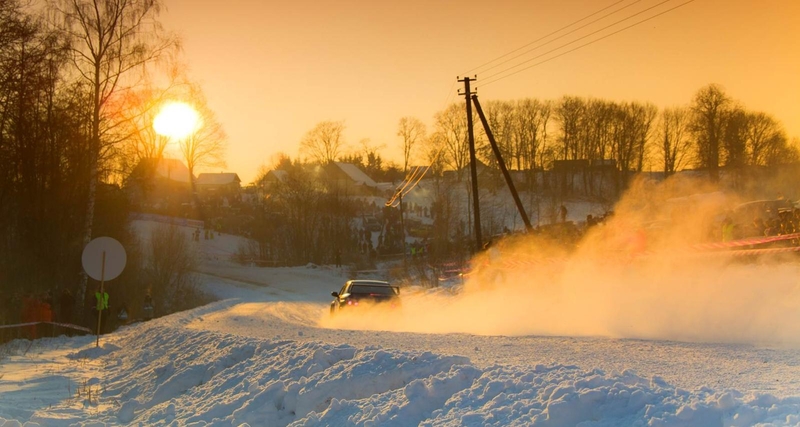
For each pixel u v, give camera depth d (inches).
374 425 259.8
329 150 4276.6
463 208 3038.9
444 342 465.4
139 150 1317.7
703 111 2783.0
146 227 2395.4
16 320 931.3
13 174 1149.1
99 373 528.4
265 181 4030.5
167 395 406.6
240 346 435.5
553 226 1290.6
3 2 1021.8
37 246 1157.7
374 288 828.0
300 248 2554.1
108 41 1180.5
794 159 2792.8
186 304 1539.1
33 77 1069.1
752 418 199.0
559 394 233.5
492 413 238.5
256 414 319.6
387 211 2691.9
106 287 1330.0
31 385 469.1
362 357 334.6
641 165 3270.2
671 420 203.6
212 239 2829.7
